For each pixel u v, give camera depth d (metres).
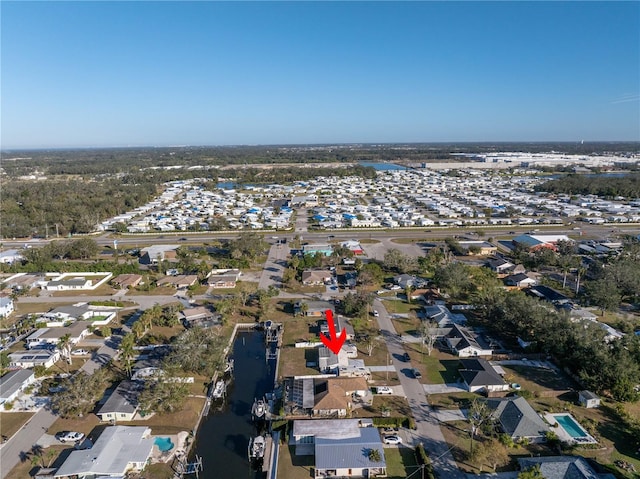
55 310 93.69
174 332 85.81
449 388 66.69
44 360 73.00
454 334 80.75
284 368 73.44
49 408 62.50
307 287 110.38
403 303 99.62
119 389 65.06
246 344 84.25
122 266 123.50
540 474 46.38
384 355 76.69
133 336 78.44
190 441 56.16
